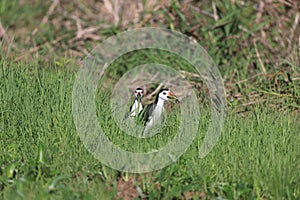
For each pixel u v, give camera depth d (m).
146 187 11.73
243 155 12.22
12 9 23.05
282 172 11.41
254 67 18.31
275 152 12.23
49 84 14.58
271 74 17.16
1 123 13.48
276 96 15.84
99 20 21.23
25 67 15.73
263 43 18.84
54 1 22.25
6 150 12.72
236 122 13.59
